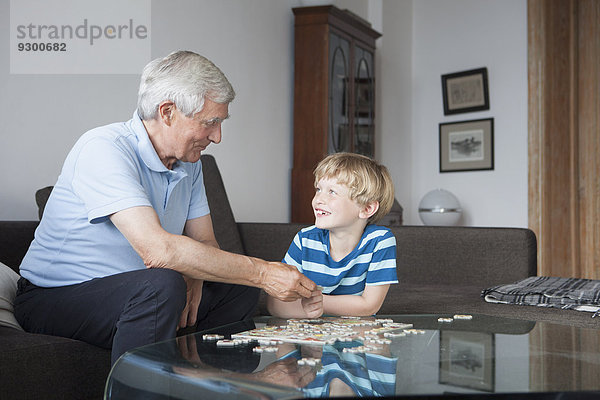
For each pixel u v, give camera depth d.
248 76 3.54
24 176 2.28
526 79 4.79
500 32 4.95
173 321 1.24
